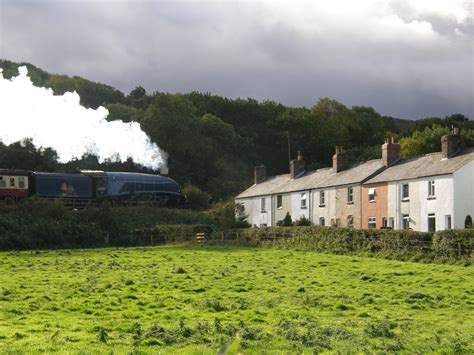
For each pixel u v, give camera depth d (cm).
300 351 1518
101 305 2202
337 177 5997
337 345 1627
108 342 1612
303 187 6256
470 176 4631
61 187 6462
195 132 9569
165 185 7225
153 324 1795
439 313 2167
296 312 2123
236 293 2556
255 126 11812
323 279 2991
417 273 3173
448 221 4650
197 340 1650
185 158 9425
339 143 11200
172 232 5731
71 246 5403
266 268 3450
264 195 6919
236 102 12338
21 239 5200
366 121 12000
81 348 1516
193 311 2131
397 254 3925
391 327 1920
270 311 2142
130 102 11312
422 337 1750
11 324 1850
